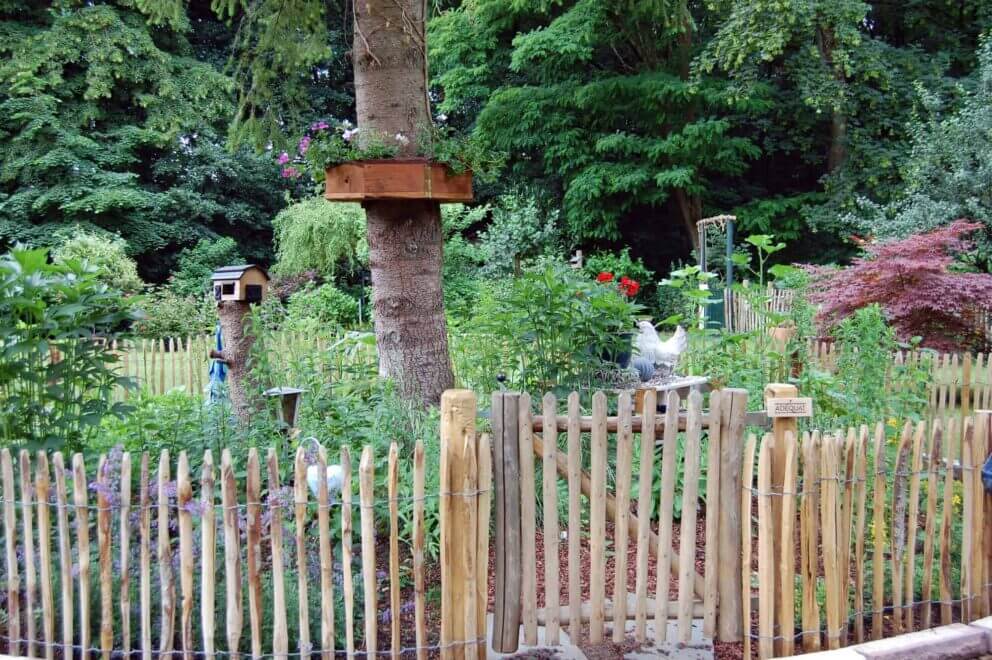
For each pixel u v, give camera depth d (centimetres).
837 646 321
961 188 1336
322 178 478
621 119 2038
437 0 639
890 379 559
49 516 307
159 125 2142
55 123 2028
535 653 325
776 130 2045
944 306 888
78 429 394
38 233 2038
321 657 308
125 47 2127
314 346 693
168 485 293
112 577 314
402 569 369
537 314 457
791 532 313
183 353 886
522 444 306
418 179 452
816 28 1753
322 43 595
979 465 350
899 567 338
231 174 2308
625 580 312
